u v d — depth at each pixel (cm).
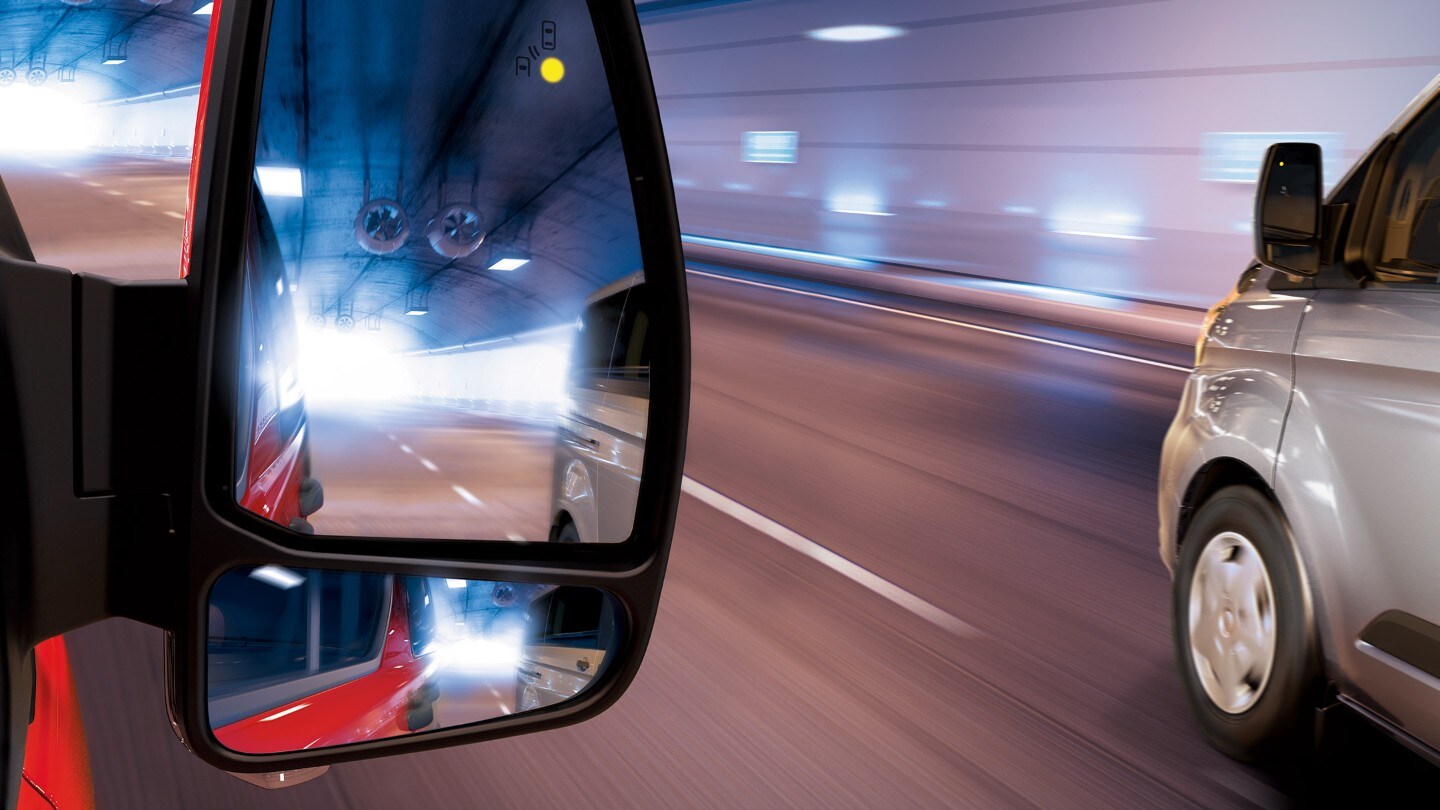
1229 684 361
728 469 752
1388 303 310
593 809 320
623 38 121
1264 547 343
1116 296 1656
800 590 519
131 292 83
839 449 813
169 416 84
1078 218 1755
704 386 1058
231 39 88
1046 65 1850
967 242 1995
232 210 86
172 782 324
